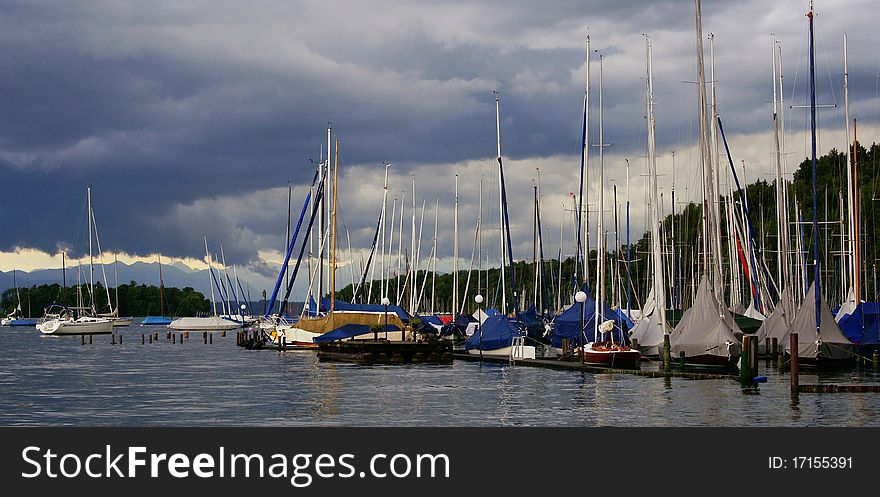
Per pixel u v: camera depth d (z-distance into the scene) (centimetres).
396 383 6341
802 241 9681
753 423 4431
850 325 7400
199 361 8838
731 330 6556
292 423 4569
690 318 6631
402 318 9806
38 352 10769
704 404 5059
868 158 13462
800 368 6669
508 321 8581
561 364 7319
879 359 6788
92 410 5084
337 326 9462
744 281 10962
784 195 9206
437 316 13362
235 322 18925
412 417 4731
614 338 7544
